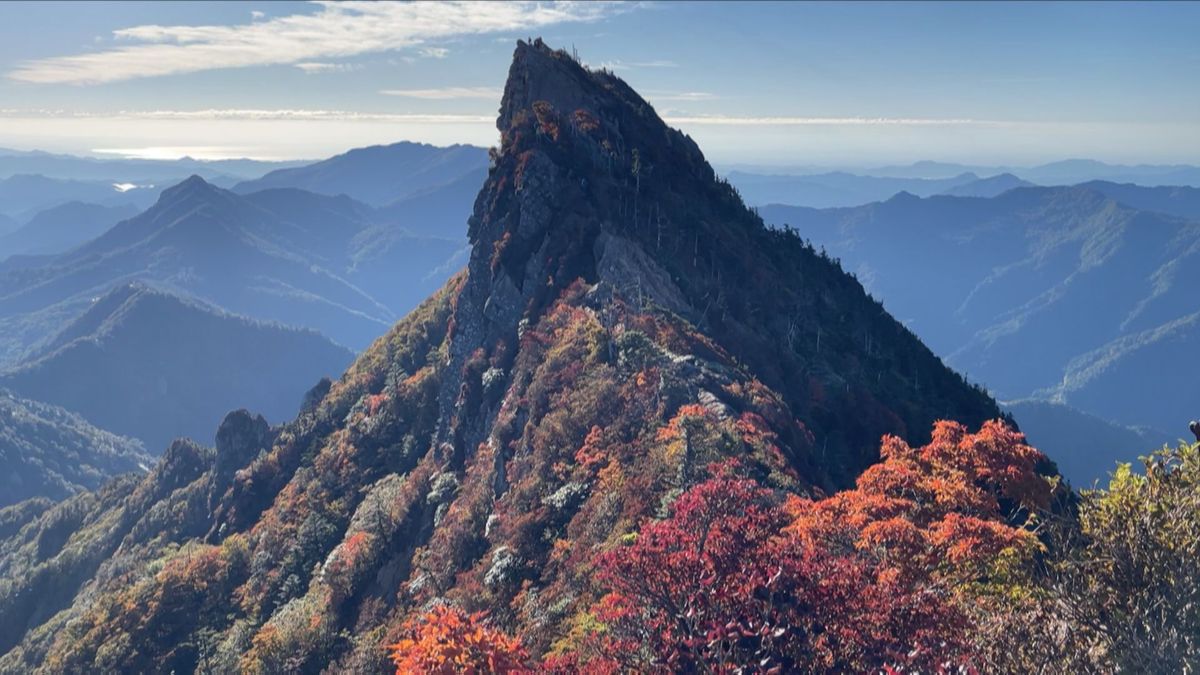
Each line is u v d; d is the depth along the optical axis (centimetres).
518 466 8738
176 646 11269
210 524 17725
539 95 16438
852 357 14062
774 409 8738
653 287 12225
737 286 14050
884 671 2802
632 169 15175
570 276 12356
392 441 14338
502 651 2959
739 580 3062
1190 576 2795
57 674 11706
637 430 7819
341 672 7594
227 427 18875
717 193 17188
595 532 6259
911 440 12062
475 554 8206
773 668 2703
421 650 2944
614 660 3138
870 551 3766
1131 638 2719
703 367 9212
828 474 9275
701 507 3447
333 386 19225
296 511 13412
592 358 9694
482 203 14900
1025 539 3681
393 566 10031
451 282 18700
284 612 10244
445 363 14550
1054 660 2806
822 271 17212
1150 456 3300
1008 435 4866
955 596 3372
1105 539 3050
